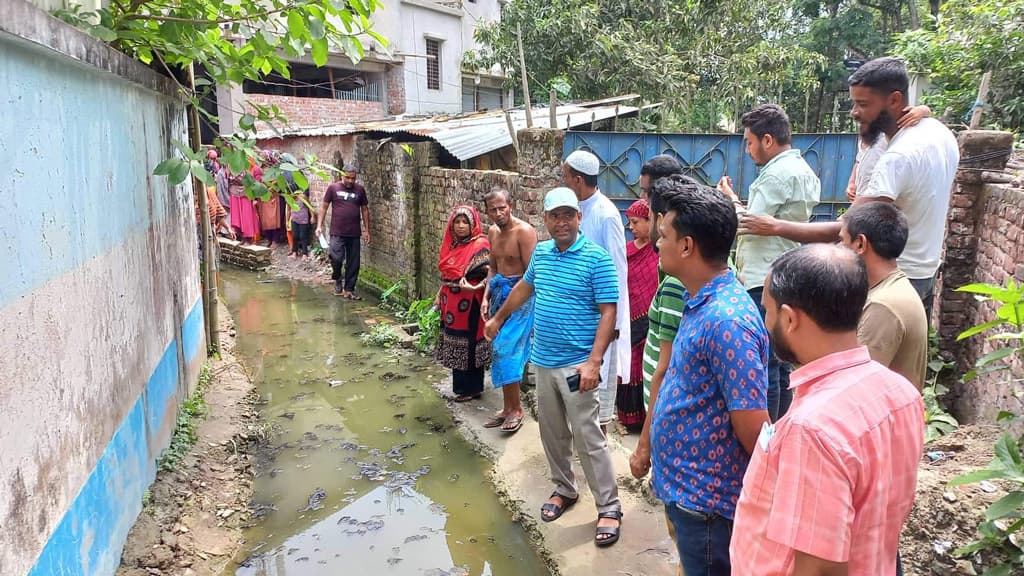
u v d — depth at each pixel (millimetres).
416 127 8992
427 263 7977
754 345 1907
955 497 2826
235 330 7547
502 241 4699
